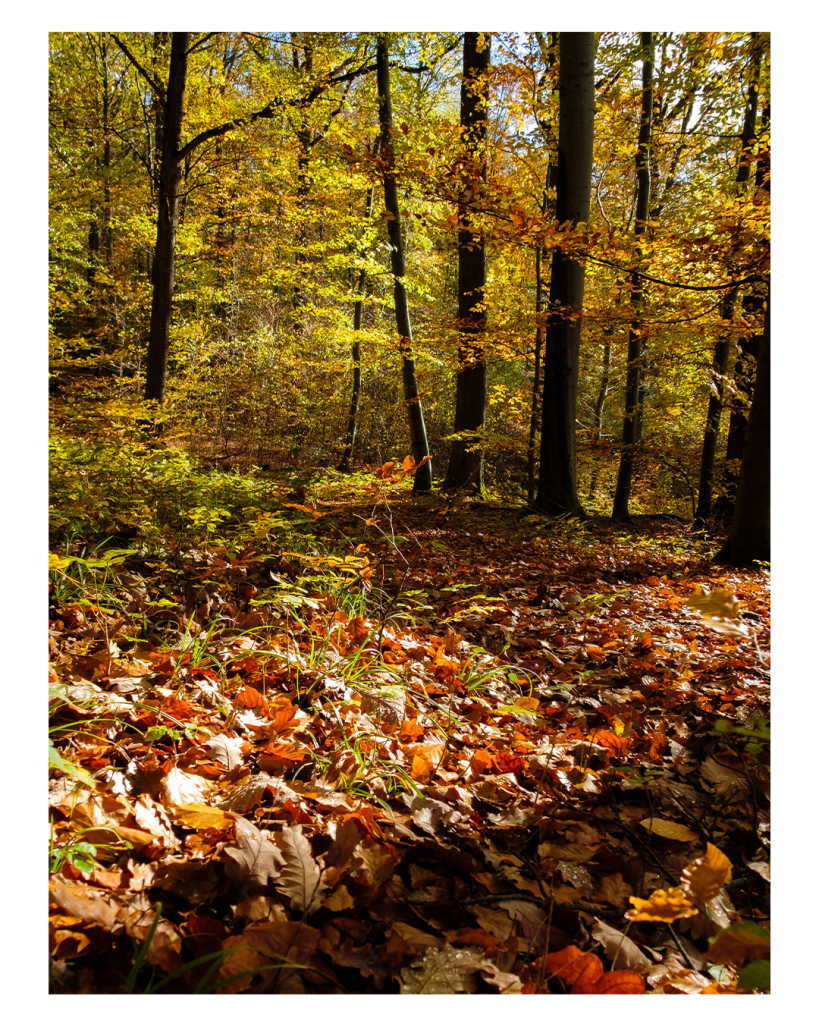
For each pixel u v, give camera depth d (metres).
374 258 14.89
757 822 1.79
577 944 1.34
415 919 1.32
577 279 8.11
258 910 1.21
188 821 1.45
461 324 8.98
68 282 14.55
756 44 8.27
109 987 1.04
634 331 7.97
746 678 3.13
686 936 1.43
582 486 16.81
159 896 1.24
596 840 1.73
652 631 4.02
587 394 16.45
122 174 14.57
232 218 16.98
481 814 1.80
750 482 6.64
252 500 6.88
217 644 2.60
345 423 17.41
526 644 3.66
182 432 11.38
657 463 12.59
